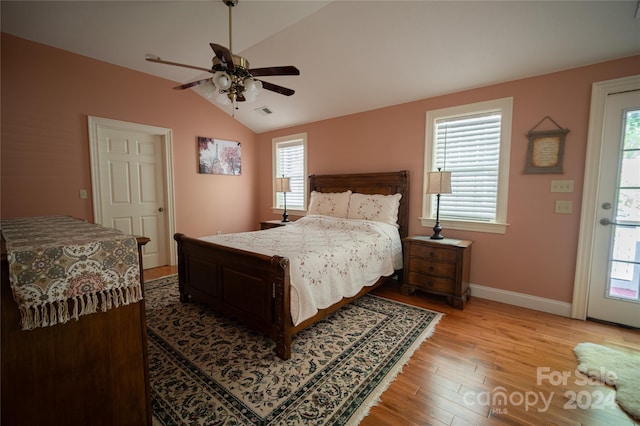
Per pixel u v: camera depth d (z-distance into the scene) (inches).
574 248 99.7
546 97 102.1
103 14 100.8
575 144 97.7
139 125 147.8
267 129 200.2
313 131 175.8
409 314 102.2
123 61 135.9
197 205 175.8
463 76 112.4
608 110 92.0
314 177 171.9
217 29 109.7
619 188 92.0
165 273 150.0
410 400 60.0
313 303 80.4
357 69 123.0
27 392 38.8
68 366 41.6
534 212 106.5
